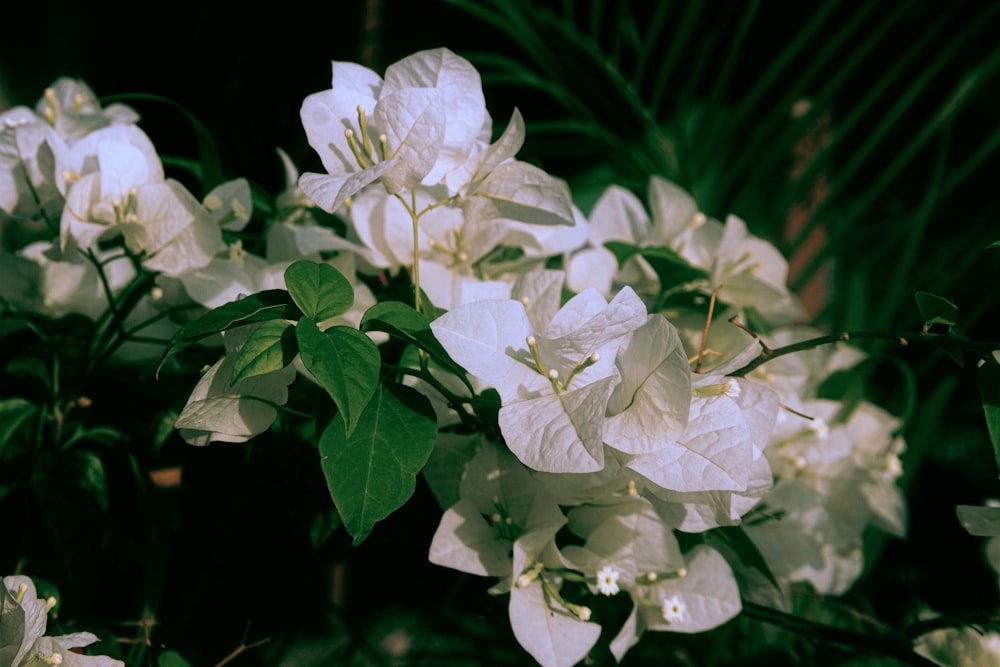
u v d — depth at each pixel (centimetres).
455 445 40
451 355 35
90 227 41
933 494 95
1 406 43
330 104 38
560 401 35
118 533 43
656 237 50
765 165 69
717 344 47
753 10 70
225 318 35
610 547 40
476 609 48
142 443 44
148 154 43
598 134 68
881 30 67
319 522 41
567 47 68
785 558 46
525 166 39
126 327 49
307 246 42
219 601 46
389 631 58
